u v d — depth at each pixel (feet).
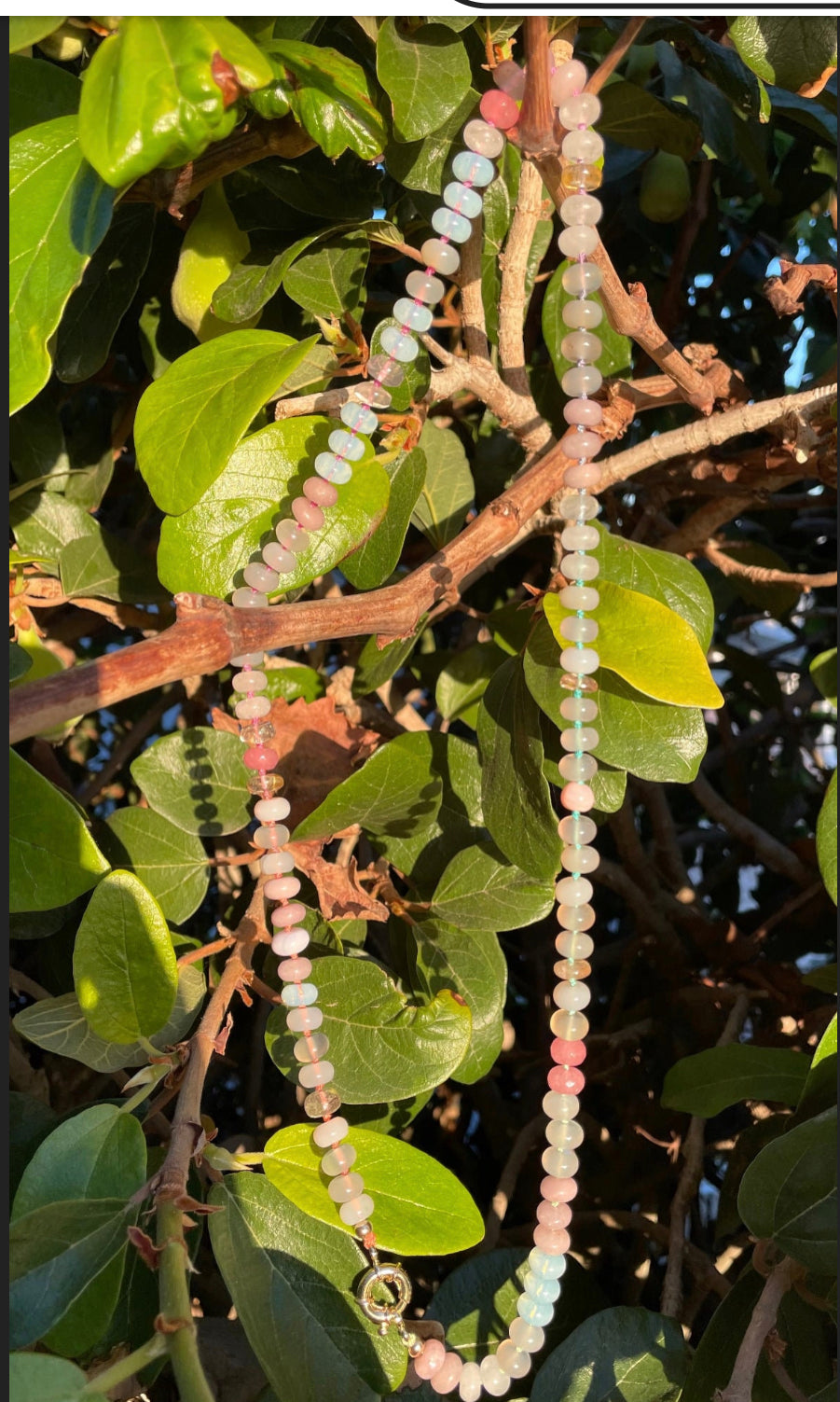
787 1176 0.66
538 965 1.37
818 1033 1.10
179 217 0.75
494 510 0.72
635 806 1.59
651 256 1.36
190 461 0.64
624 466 0.83
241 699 0.80
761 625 1.91
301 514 0.68
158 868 0.85
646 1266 1.06
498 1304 0.77
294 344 0.68
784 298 0.82
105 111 0.51
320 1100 0.67
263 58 0.52
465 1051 0.72
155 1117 0.86
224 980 0.71
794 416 0.79
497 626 0.93
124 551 0.92
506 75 0.65
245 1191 0.65
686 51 1.01
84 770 1.44
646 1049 1.30
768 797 1.49
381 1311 0.63
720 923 1.23
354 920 0.89
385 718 1.01
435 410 1.17
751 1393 0.65
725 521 1.07
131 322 1.00
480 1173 1.32
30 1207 0.59
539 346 1.29
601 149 0.65
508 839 0.74
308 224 0.83
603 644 0.69
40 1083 0.90
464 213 0.68
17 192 0.59
